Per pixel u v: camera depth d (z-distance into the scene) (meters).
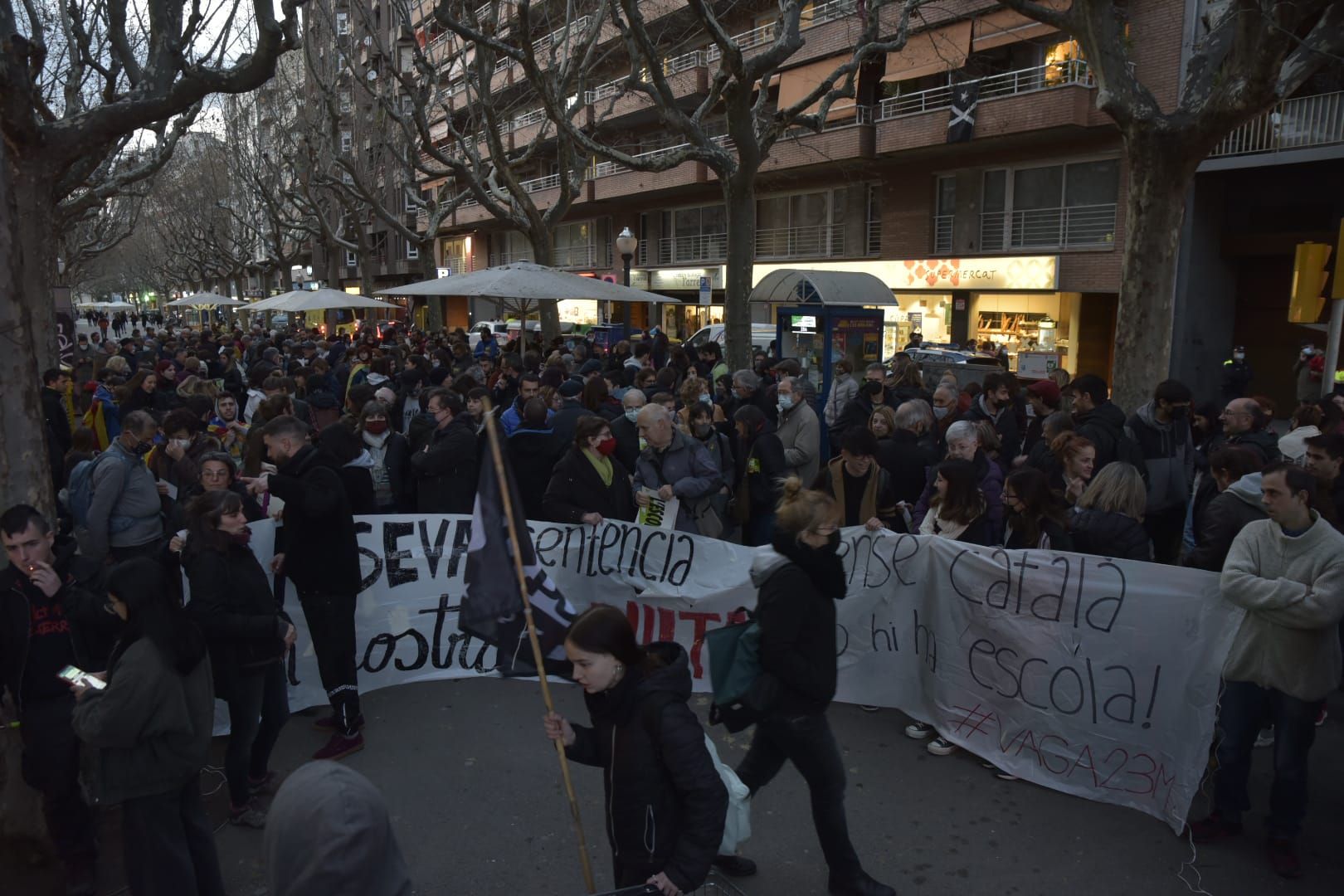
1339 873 3.88
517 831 4.20
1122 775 4.39
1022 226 22.28
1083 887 3.78
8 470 3.84
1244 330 20.59
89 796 4.05
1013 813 4.33
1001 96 20.47
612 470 6.15
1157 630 4.31
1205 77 9.01
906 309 25.28
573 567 5.94
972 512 5.11
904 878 3.83
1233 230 19.89
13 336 3.84
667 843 2.68
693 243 33.47
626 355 15.35
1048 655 4.59
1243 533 3.92
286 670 5.38
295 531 4.73
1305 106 17.52
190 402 8.20
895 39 13.03
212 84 5.82
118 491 5.82
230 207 41.78
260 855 4.07
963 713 4.88
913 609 5.18
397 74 16.20
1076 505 4.93
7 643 3.56
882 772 4.70
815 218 28.45
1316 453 4.95
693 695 5.69
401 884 1.67
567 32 17.19
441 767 4.76
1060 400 7.74
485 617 3.26
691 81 27.23
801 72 25.30
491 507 3.21
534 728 5.22
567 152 16.70
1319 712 3.91
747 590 5.64
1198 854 4.00
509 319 31.16
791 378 7.75
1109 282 20.27
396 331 24.12
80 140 5.33
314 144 27.09
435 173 19.23
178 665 3.20
